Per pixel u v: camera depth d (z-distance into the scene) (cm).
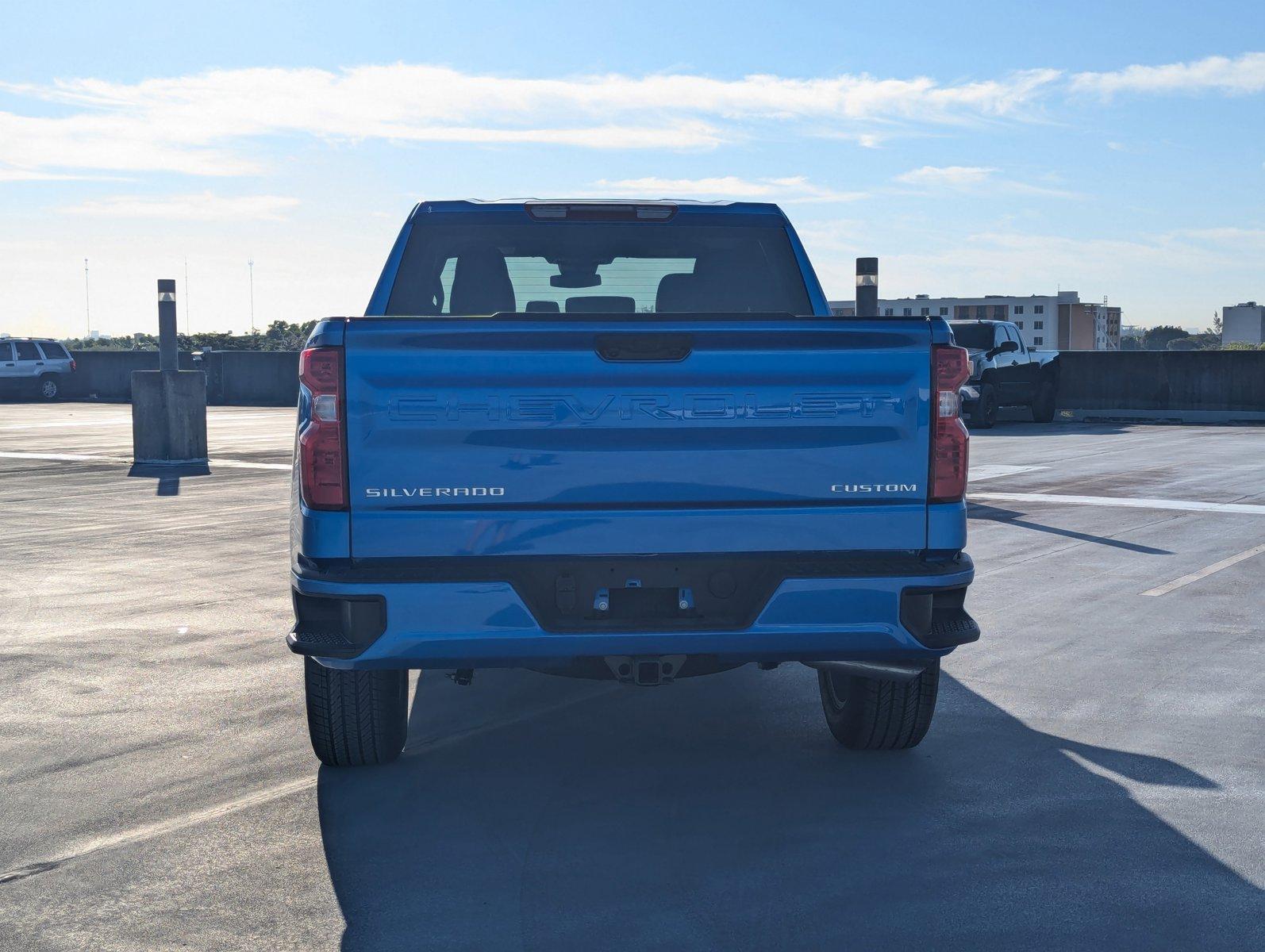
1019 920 365
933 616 446
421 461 413
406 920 366
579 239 568
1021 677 643
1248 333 17350
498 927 362
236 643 714
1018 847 420
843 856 413
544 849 420
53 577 925
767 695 617
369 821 445
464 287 576
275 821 445
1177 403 3011
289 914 370
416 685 642
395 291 554
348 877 397
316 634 425
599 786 483
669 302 580
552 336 411
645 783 486
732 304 579
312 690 480
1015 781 486
